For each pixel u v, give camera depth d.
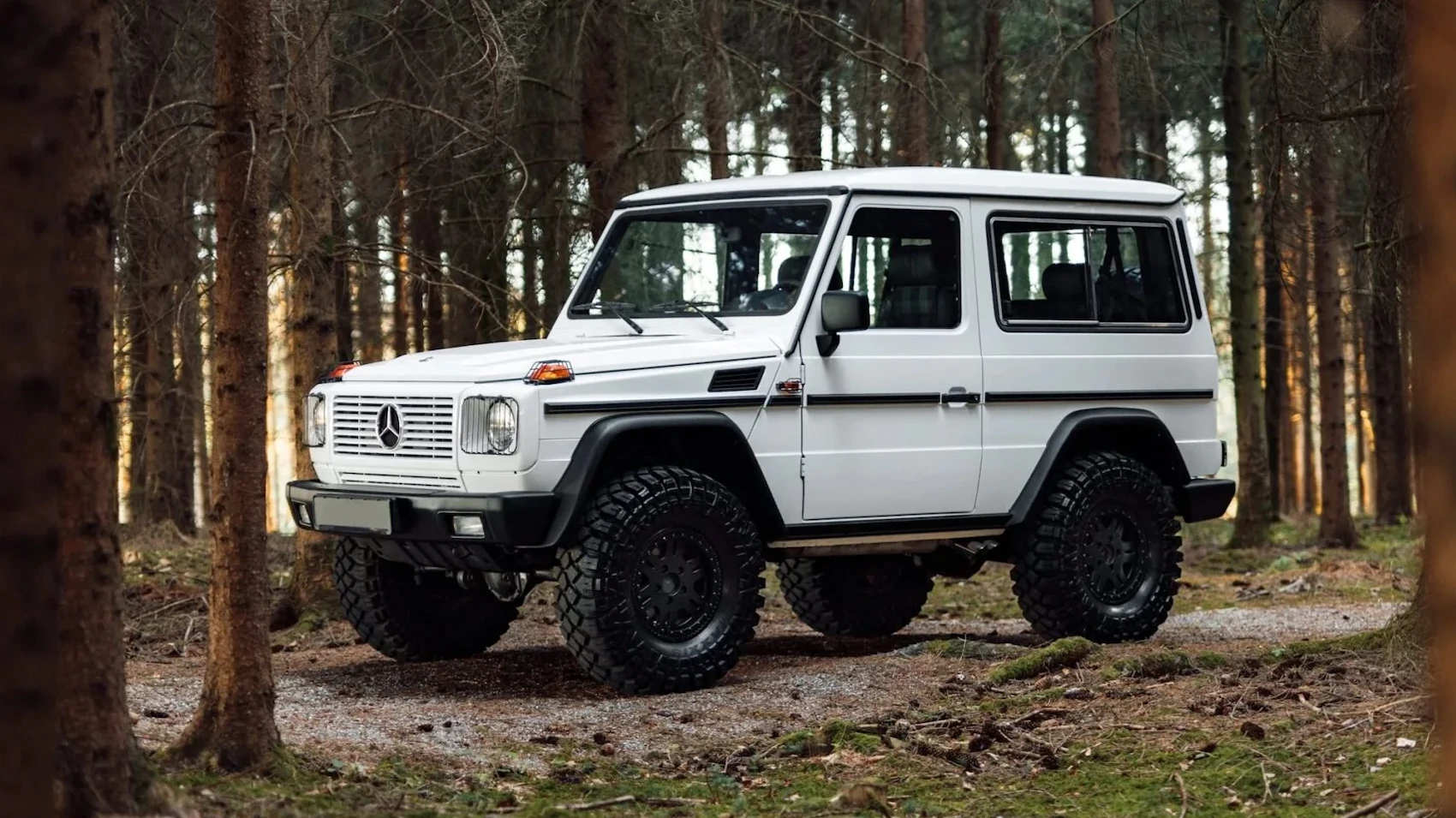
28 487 2.80
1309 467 28.17
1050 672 7.34
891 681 7.26
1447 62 2.00
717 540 7.16
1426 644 6.77
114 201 4.23
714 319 7.64
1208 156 21.95
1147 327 8.76
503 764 5.62
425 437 6.98
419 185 12.11
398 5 9.59
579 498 6.76
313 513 7.38
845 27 12.18
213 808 4.55
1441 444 2.08
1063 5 16.72
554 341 7.95
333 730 5.97
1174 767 5.50
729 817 4.98
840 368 7.56
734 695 7.01
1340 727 5.72
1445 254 2.03
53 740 2.88
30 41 2.80
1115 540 8.59
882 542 7.97
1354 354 26.47
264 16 5.03
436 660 8.09
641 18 11.82
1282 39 7.91
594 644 6.87
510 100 10.04
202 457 19.22
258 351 5.06
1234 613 10.04
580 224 12.40
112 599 4.30
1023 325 8.24
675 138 13.08
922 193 7.89
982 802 5.26
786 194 7.78
